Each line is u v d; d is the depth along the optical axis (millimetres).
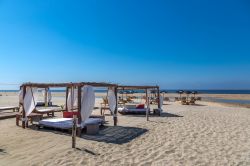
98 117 12406
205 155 6707
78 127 9062
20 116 11617
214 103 30797
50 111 14344
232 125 11656
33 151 7000
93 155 6645
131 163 6004
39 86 11492
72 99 13758
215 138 8797
